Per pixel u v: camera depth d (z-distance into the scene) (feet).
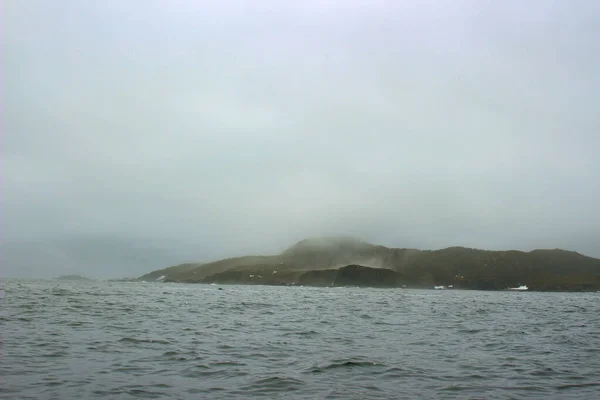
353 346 86.99
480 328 122.72
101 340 86.02
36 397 47.55
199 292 401.70
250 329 110.11
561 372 65.57
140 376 58.44
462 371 65.62
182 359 69.77
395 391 54.03
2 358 66.33
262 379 58.49
